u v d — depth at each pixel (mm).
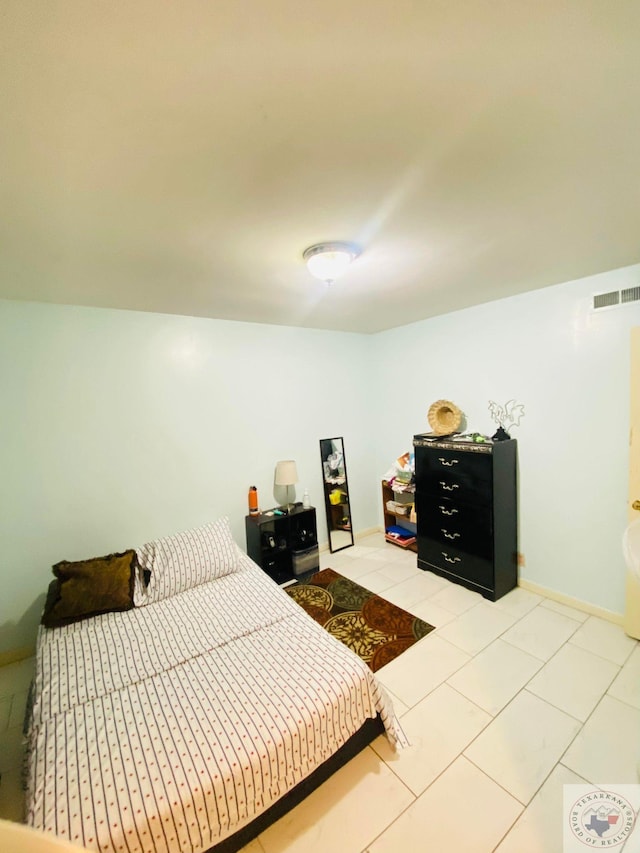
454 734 1668
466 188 1235
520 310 2723
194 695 1502
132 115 845
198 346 2979
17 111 811
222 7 618
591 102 877
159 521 2852
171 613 2121
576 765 1502
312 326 3523
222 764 1221
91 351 2539
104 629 1975
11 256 1609
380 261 1860
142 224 1368
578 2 644
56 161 992
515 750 1580
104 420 2602
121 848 1039
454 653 2188
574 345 2457
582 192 1286
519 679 1966
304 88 801
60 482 2465
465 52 734
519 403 2801
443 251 1772
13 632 2350
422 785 1463
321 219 1392
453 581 3023
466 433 3148
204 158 1012
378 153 1036
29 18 611
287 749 1317
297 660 1684
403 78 788
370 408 4199
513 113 904
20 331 2312
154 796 1128
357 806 1399
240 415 3217
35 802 1111
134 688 1552
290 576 3223
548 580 2750
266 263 1791
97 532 2609
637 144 1038
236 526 3238
